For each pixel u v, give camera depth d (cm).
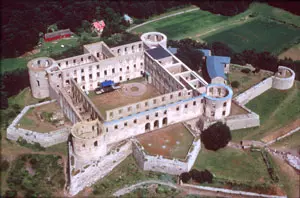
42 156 17375
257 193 16150
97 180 16825
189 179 16488
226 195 16150
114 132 17725
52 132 18125
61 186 16188
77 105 19138
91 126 17325
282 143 18738
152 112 18200
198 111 19338
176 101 18875
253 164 17425
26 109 19475
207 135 18112
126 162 17650
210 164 17450
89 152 16662
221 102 18712
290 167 17262
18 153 17500
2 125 19175
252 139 19012
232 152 18088
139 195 16100
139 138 18088
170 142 17900
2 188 15875
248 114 19488
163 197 15988
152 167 17112
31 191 15725
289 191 16250
